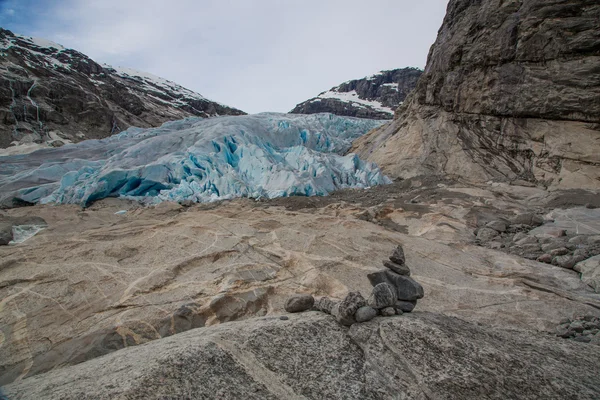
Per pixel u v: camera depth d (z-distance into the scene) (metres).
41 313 5.06
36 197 13.53
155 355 2.77
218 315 5.20
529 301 5.75
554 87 14.41
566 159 13.80
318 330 3.22
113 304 5.32
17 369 3.96
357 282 6.31
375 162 21.05
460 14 20.38
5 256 6.93
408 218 11.20
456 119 18.38
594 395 2.39
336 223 9.77
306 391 2.48
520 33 15.66
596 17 13.98
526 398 2.35
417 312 3.65
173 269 6.49
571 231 9.14
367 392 2.50
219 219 9.69
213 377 2.49
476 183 14.77
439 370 2.59
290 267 6.91
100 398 2.16
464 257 7.88
